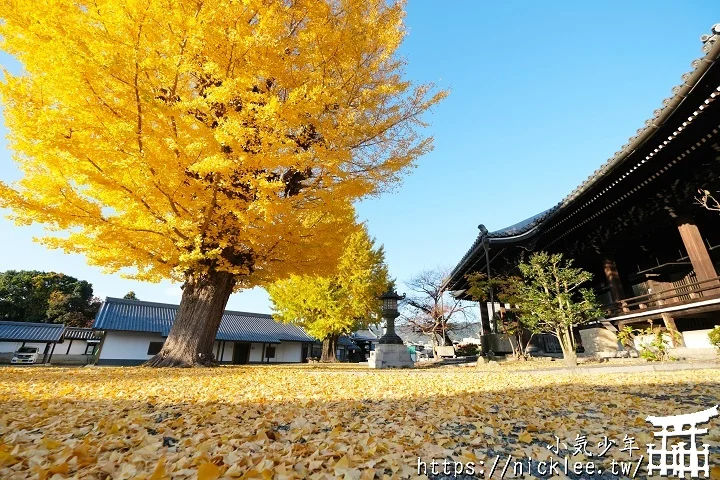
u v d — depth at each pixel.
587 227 12.28
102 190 6.46
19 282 35.94
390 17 8.50
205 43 5.89
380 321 22.03
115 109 6.11
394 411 3.48
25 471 1.81
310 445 2.31
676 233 11.09
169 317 25.02
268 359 27.88
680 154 8.05
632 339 10.88
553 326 9.29
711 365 6.66
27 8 5.31
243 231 6.91
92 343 27.92
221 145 6.21
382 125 8.35
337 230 8.22
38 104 5.79
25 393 3.98
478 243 14.56
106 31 5.57
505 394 4.50
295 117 6.18
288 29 7.28
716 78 5.97
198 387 4.66
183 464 1.89
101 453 2.13
